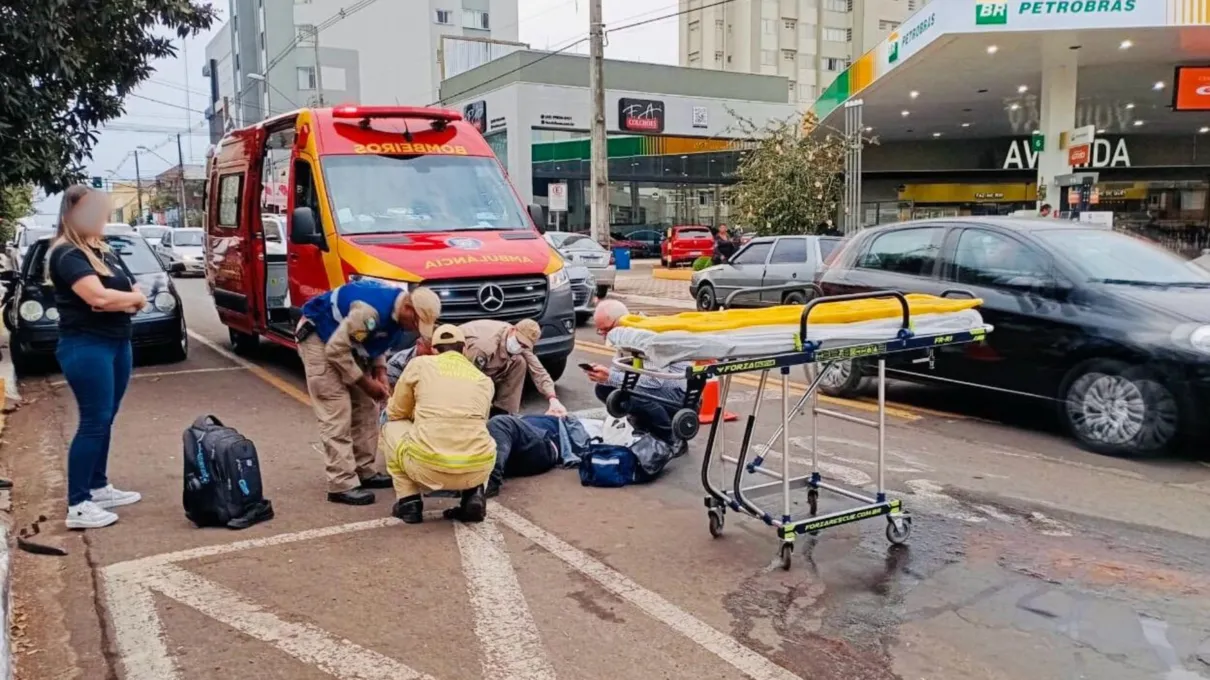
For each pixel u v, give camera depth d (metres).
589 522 5.19
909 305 4.73
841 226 27.20
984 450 6.63
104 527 5.13
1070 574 4.37
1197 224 31.50
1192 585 4.22
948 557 4.61
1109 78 21.08
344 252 7.83
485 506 5.25
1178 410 6.09
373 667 3.52
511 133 36.72
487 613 3.99
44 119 9.71
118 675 3.48
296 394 9.15
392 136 9.01
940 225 7.93
